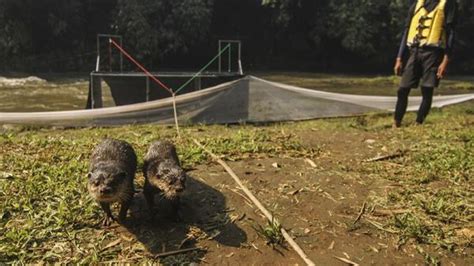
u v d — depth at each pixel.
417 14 4.98
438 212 2.81
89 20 14.16
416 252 2.44
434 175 3.41
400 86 5.13
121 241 2.46
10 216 2.65
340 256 2.39
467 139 4.38
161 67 14.79
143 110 5.37
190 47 14.92
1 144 3.99
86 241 2.45
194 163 3.52
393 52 15.15
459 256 2.41
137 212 2.76
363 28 14.31
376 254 2.41
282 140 4.36
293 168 3.53
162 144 2.94
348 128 5.15
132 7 13.38
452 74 14.78
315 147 4.16
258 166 3.54
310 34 15.30
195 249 2.41
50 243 2.42
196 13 13.73
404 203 2.95
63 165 3.37
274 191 3.08
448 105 7.23
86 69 13.51
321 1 15.08
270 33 16.23
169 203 2.87
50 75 12.14
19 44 12.79
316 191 3.11
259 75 13.54
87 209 2.70
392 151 4.03
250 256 2.37
